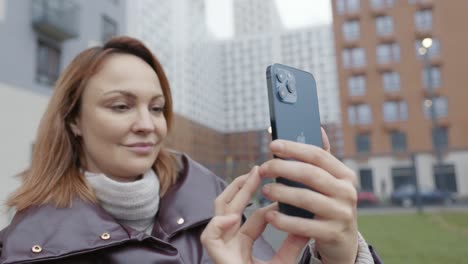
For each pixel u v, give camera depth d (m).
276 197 0.67
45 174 1.20
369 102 27.50
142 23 53.59
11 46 8.01
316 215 0.68
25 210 1.14
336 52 28.61
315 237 0.67
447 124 26.09
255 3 100.69
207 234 0.74
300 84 0.87
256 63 82.88
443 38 27.06
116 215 1.22
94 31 10.74
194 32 74.88
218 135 52.00
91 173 1.23
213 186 1.48
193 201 1.33
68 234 1.05
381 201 20.77
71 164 1.25
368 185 25.77
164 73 1.38
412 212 13.06
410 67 27.27
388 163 25.73
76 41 10.05
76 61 1.25
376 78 27.67
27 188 1.18
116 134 1.14
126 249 1.08
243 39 84.69
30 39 8.60
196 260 1.20
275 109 0.80
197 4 78.12
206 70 78.38
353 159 26.36
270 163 0.69
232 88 84.44
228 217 0.74
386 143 26.84
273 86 0.81
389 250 5.87
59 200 1.13
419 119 26.59
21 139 8.00
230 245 0.75
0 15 7.74
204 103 76.19
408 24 27.70
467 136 25.67
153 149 1.21
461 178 24.89
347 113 27.81
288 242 0.81
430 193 18.78
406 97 27.03
